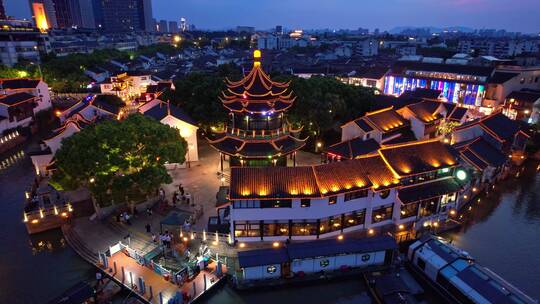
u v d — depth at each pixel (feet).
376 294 142.72
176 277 143.02
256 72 227.40
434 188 186.91
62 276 154.30
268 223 166.40
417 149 194.59
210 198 208.74
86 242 170.40
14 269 158.81
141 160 186.39
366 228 179.63
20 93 362.53
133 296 140.77
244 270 146.00
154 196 202.59
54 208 184.96
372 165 181.47
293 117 287.69
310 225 168.14
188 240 169.48
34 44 564.30
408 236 176.04
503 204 219.20
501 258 168.76
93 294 133.90
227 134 231.30
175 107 296.30
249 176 166.71
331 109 290.15
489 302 130.52
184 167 255.91
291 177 167.84
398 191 180.04
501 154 246.88
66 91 501.97
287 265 150.41
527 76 405.18
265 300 143.23
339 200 167.43
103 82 504.84
